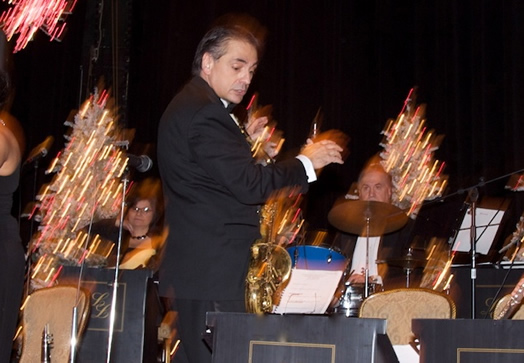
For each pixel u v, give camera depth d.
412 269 6.63
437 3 9.09
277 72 9.37
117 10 9.27
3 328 3.61
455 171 8.75
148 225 6.96
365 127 9.20
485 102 8.71
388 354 3.26
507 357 3.47
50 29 9.20
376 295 4.72
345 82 9.29
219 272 3.55
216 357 3.43
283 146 9.26
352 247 7.39
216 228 3.58
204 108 3.59
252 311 3.58
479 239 5.99
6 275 3.60
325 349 3.30
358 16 9.36
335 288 3.57
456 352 3.54
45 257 7.55
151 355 5.18
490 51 8.77
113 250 6.83
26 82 9.47
